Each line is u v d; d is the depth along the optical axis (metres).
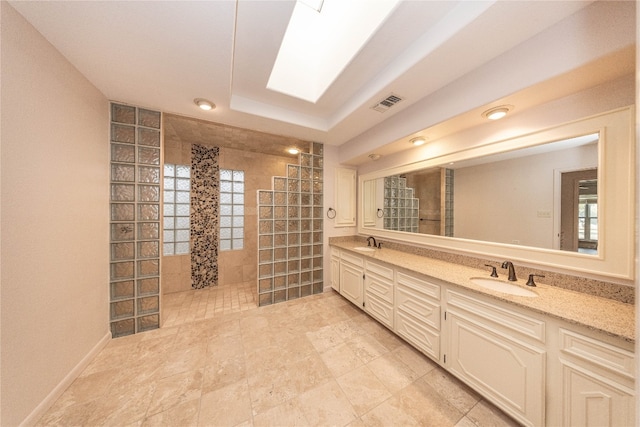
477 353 1.28
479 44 1.13
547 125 1.30
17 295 1.04
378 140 2.25
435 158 2.04
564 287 1.27
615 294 1.09
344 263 2.75
